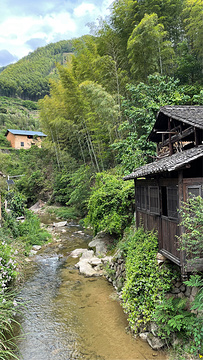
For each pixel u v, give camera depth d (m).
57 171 26.36
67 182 24.08
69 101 18.38
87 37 17.33
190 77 15.75
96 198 10.71
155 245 6.06
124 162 11.09
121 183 10.87
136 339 5.24
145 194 7.07
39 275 9.09
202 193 4.75
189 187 4.73
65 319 6.22
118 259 8.08
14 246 10.31
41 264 10.23
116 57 15.34
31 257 11.06
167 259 5.79
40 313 6.53
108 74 15.46
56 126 24.02
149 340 5.01
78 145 23.52
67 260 10.62
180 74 15.61
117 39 15.05
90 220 11.46
